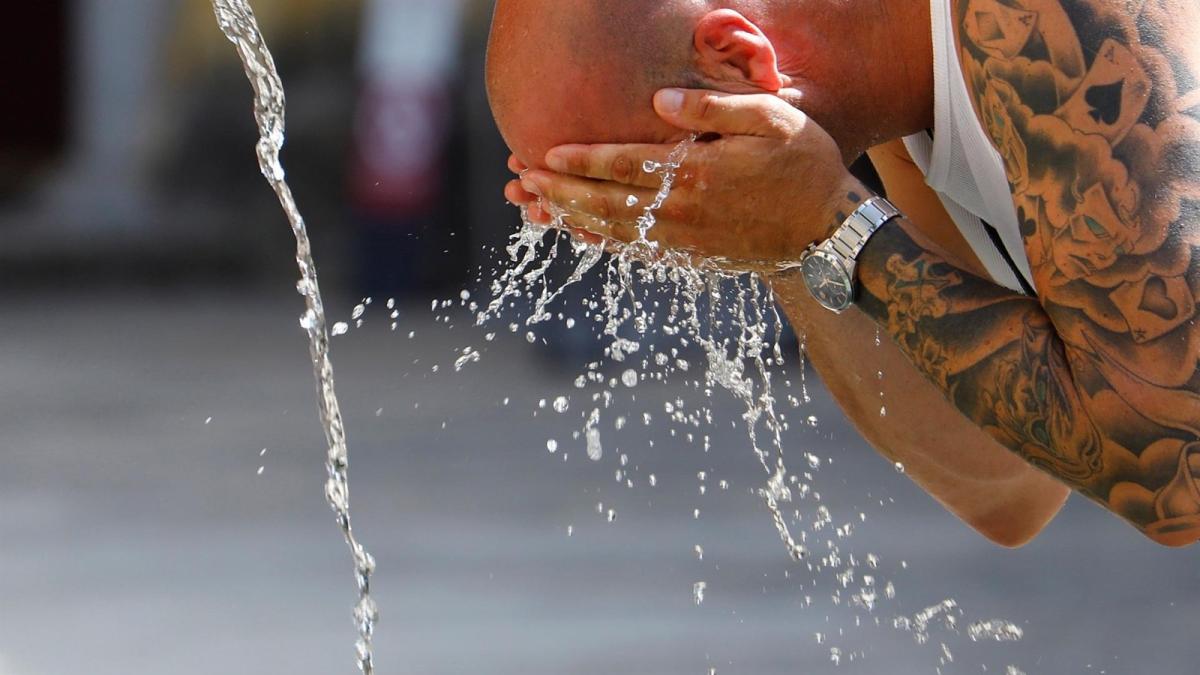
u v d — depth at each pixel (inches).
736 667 716.0
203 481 1185.4
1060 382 290.7
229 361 1893.5
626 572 891.4
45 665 735.1
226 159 2888.8
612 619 800.3
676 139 316.2
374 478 1176.2
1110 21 281.7
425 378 1685.5
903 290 308.7
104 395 1636.3
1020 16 289.6
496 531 999.0
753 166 312.8
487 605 830.5
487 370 1715.1
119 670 725.3
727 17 311.6
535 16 320.8
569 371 1638.8
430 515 1045.8
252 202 2819.9
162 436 1393.9
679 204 317.7
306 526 1027.3
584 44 314.2
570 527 911.7
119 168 2957.7
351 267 2347.4
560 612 815.1
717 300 380.5
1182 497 281.9
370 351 1924.2
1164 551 928.3
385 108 2239.2
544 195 328.2
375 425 1425.9
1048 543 952.9
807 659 731.4
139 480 1193.4
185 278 2765.7
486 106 2295.8
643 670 713.6
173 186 2928.2
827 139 315.6
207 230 2839.6
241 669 727.7
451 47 2279.8
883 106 328.8
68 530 1026.1
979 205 342.0
